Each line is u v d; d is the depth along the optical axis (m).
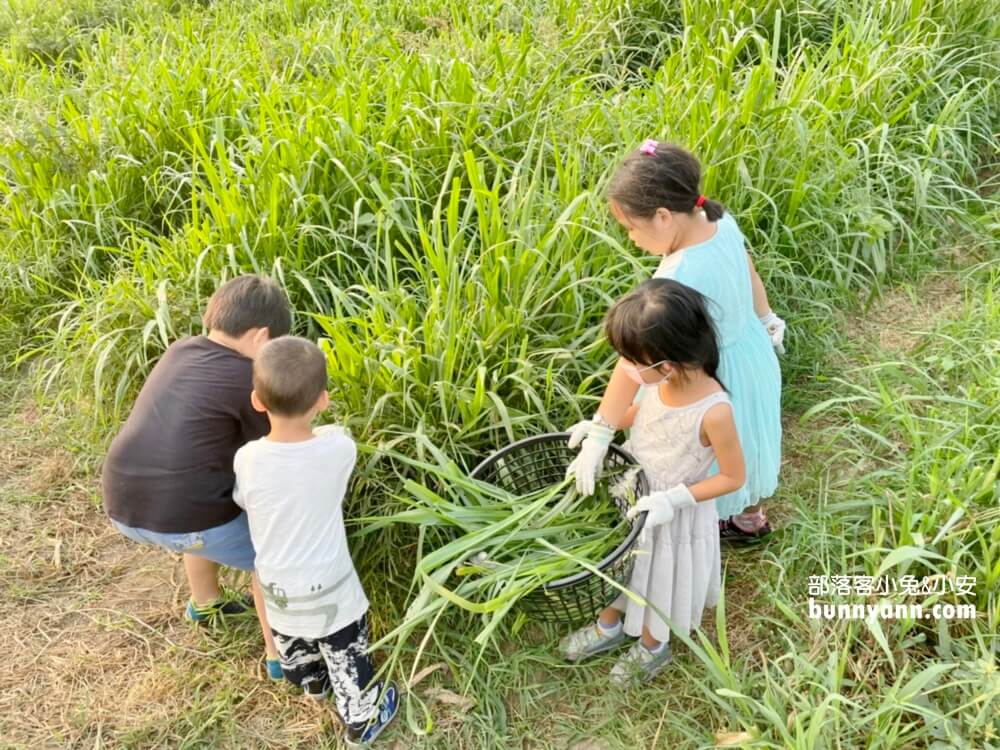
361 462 3.17
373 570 3.12
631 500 2.73
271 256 4.06
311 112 4.46
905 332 4.13
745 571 3.17
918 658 2.72
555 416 3.40
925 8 5.35
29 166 5.04
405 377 3.15
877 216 4.23
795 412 3.81
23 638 3.23
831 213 4.35
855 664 2.67
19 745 2.85
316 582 2.56
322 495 2.54
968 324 3.87
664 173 2.53
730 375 2.79
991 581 2.69
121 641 3.20
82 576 3.49
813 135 4.44
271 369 2.45
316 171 4.32
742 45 4.96
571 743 2.74
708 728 2.70
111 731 2.88
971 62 5.30
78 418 4.09
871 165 4.72
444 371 3.24
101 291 4.26
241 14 7.03
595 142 4.41
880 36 5.14
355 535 2.96
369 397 3.21
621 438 3.26
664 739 2.70
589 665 2.91
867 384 3.81
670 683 2.85
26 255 4.78
